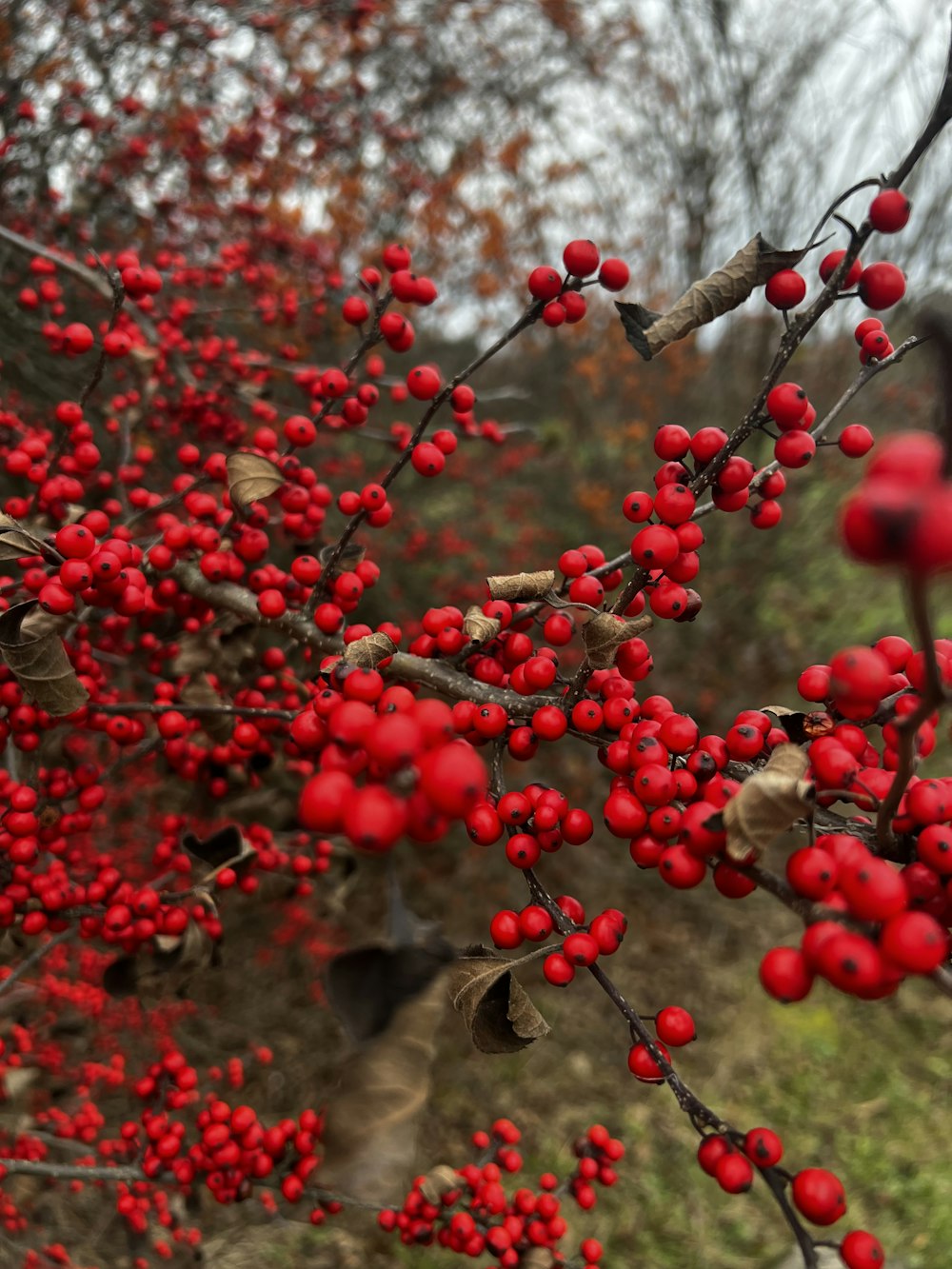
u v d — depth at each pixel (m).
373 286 1.91
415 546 5.55
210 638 2.09
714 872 1.19
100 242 4.19
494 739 1.54
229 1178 2.11
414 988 1.01
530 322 1.62
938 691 0.86
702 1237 4.11
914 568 0.71
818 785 1.18
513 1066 4.93
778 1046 5.14
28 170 3.78
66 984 3.54
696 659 7.08
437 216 5.74
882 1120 4.70
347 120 5.03
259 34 4.50
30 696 1.58
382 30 5.04
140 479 2.73
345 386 1.98
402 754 0.94
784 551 7.35
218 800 2.38
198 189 4.37
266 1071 4.62
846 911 0.99
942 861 1.04
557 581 1.70
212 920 2.07
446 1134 4.53
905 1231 4.11
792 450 1.35
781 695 7.59
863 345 1.45
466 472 6.41
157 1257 3.43
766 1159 1.18
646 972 5.68
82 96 3.91
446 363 7.48
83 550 1.59
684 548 1.40
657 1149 4.52
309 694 2.21
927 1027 5.32
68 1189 3.49
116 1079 3.42
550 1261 2.03
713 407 7.48
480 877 6.02
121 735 2.07
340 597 1.87
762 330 6.91
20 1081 2.66
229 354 3.09
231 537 1.99
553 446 6.18
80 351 1.94
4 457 2.42
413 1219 2.14
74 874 2.29
